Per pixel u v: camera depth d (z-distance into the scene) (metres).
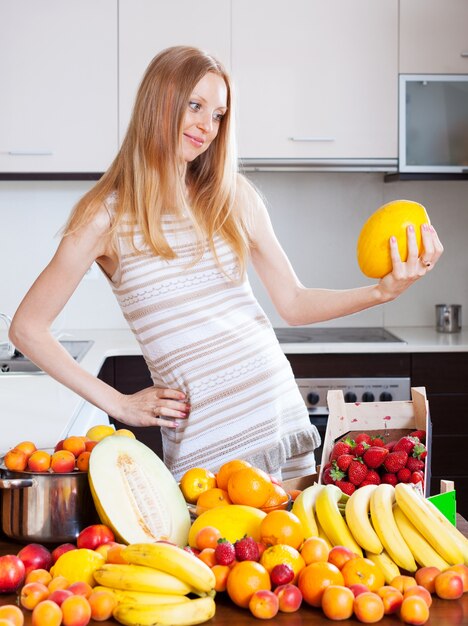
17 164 3.54
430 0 3.54
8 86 3.50
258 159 3.57
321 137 3.56
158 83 1.71
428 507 1.22
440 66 3.56
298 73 3.54
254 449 1.84
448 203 3.99
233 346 1.83
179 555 1.07
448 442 3.41
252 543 1.15
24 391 2.43
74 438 1.40
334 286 4.02
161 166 1.74
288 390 1.93
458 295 4.02
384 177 3.95
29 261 3.93
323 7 3.52
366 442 1.43
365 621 1.05
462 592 1.12
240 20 3.51
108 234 1.77
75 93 3.52
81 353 3.21
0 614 1.01
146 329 1.82
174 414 1.81
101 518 1.26
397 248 1.48
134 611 1.03
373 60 3.55
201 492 1.37
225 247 1.83
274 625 1.05
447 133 3.57
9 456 1.35
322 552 1.15
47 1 3.48
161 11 3.50
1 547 1.30
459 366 3.40
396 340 3.52
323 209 3.98
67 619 1.03
